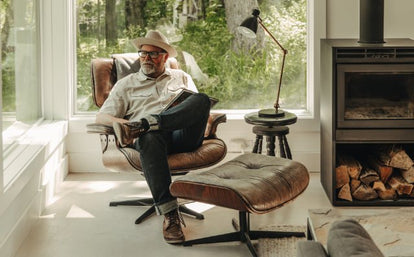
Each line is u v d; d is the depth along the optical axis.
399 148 3.84
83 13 4.59
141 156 3.29
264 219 3.58
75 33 4.59
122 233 3.38
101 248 3.17
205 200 2.88
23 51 3.97
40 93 4.44
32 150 3.61
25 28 4.02
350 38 4.50
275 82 4.66
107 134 3.40
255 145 4.05
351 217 2.40
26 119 4.04
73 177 4.50
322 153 4.12
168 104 3.54
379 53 3.63
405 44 3.72
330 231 1.46
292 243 3.15
